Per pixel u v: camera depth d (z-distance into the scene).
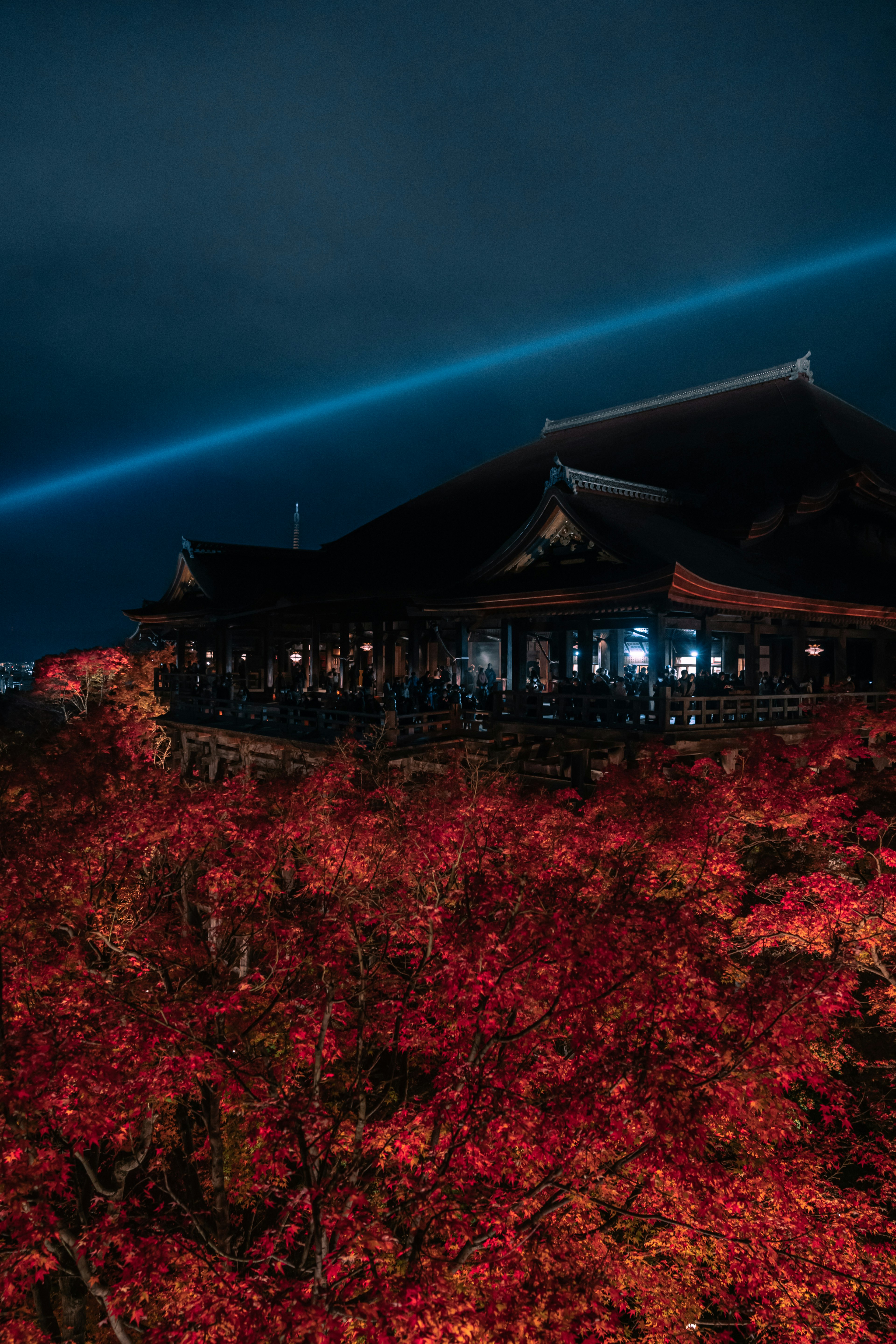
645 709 20.78
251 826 12.50
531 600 26.88
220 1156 9.48
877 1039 13.84
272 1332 5.80
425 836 11.71
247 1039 9.78
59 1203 8.95
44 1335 6.87
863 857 15.68
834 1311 8.20
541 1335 6.46
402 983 10.52
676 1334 8.05
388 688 29.73
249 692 39.91
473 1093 7.60
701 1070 7.32
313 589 41.72
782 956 12.36
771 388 49.31
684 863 12.44
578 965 8.08
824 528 36.91
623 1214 7.86
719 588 23.09
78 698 36.94
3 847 11.89
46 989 9.56
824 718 19.25
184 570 48.94
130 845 12.09
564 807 14.94
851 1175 11.18
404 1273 6.88
